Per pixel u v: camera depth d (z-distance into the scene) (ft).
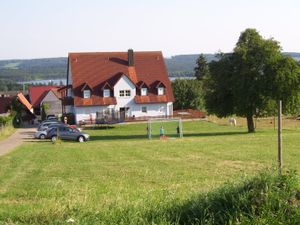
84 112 279.90
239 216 29.48
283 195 30.55
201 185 56.03
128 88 285.43
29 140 180.04
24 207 38.83
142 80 293.02
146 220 30.17
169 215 31.01
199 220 29.99
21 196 52.90
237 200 31.04
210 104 207.51
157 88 291.17
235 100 199.82
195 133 204.74
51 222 30.60
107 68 295.07
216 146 128.67
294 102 194.39
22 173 80.64
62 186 60.54
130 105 286.46
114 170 82.74
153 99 288.92
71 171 82.43
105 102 281.95
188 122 274.57
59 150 129.80
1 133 200.34
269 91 192.44
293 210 29.25
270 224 28.53
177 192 43.73
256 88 192.13
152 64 302.45
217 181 62.59
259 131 204.54
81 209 33.50
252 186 32.27
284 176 32.24
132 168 85.46
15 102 330.34
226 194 32.14
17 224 31.42
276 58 192.44
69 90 306.35
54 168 87.51
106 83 283.18
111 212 31.68
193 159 99.71
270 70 190.90
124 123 274.36
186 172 78.02
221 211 30.60
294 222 28.60
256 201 30.40
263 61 192.03
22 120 304.50
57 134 178.91
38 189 57.36
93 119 278.26
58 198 47.44
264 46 194.29
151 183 65.16
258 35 200.13
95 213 31.60
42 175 77.51
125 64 298.97
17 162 98.99
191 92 342.23
